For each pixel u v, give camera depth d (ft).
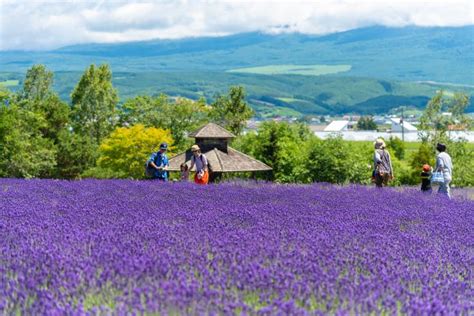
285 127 213.25
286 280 25.23
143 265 26.13
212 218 42.42
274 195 62.64
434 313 22.31
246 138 222.69
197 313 20.51
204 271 25.88
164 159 84.28
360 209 52.54
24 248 29.86
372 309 22.59
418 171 245.24
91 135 378.53
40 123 273.95
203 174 84.38
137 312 20.94
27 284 23.63
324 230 39.27
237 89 348.38
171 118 329.93
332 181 179.93
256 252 30.40
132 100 343.87
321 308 22.75
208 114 349.82
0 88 239.30
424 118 239.09
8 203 48.73
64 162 303.89
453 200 68.08
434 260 31.96
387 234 39.40
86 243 31.58
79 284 24.07
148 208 47.37
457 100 233.14
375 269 28.48
